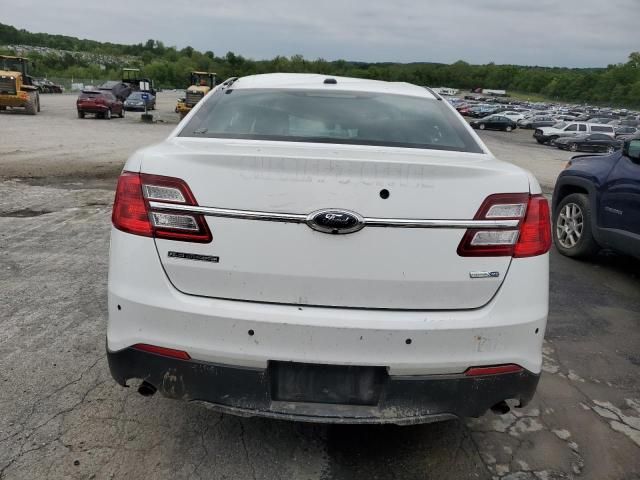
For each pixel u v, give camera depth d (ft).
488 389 7.74
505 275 7.60
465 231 7.39
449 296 7.49
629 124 175.83
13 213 24.17
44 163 41.45
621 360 12.75
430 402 7.63
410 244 7.30
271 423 9.66
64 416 9.52
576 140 110.93
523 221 7.63
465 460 8.95
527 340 7.77
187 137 8.95
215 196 7.29
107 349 7.95
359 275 7.32
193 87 122.42
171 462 8.55
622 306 16.22
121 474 8.23
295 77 12.16
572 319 15.05
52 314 13.58
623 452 9.34
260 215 7.23
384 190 7.22
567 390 11.28
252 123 9.54
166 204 7.39
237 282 7.41
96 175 36.68
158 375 7.72
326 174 7.19
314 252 7.28
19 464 8.30
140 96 135.23
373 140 9.22
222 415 9.80
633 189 17.24
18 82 97.30
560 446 9.42
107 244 19.65
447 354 7.47
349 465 8.71
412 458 8.95
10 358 11.37
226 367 7.51
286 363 7.48
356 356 7.36
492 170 7.54
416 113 10.38
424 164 7.23
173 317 7.45
